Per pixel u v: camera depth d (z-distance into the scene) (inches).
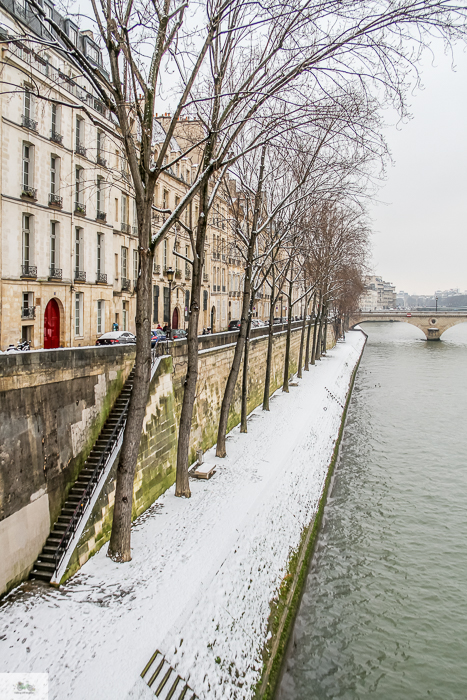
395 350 3134.8
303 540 569.0
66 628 333.7
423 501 747.4
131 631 335.0
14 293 853.8
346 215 1417.3
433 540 627.5
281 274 1018.1
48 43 341.1
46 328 965.2
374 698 381.4
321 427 982.4
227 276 1975.9
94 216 1079.0
